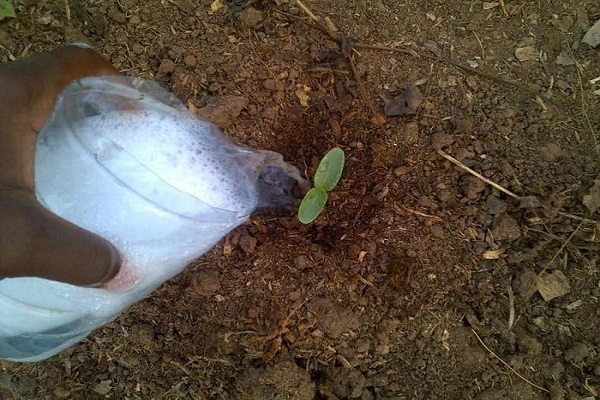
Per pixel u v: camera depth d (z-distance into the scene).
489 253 0.49
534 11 0.54
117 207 0.33
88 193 0.33
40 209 0.25
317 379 0.48
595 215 0.50
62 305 0.35
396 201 0.49
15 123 0.26
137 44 0.51
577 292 0.49
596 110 0.53
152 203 0.34
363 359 0.48
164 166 0.34
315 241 0.48
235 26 0.52
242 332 0.47
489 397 0.47
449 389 0.48
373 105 0.51
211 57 0.51
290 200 0.48
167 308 0.48
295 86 0.50
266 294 0.48
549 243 0.50
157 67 0.51
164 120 0.35
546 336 0.49
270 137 0.49
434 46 0.53
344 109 0.50
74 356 0.49
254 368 0.47
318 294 0.48
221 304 0.48
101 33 0.51
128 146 0.34
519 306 0.49
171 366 0.48
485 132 0.51
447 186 0.50
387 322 0.48
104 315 0.36
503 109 0.52
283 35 0.52
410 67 0.52
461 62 0.53
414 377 0.48
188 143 0.35
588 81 0.53
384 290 0.48
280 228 0.48
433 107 0.51
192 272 0.48
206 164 0.36
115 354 0.49
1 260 0.23
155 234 0.34
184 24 0.52
